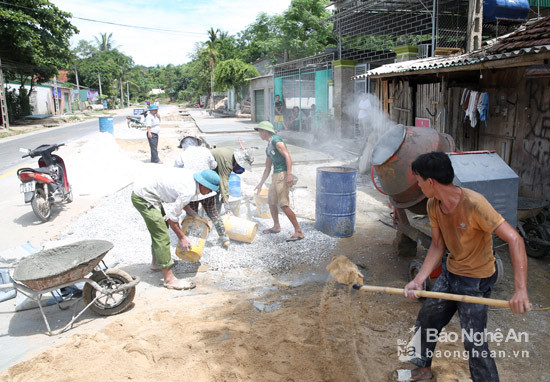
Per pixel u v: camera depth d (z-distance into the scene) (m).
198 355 3.46
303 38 32.44
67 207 8.29
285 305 4.33
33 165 13.52
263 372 3.22
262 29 39.41
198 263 5.45
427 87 9.32
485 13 11.48
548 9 13.66
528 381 3.14
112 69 75.94
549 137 6.36
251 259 5.45
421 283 2.89
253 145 16.47
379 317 4.04
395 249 5.67
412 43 13.91
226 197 6.23
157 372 3.28
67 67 34.84
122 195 8.87
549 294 4.49
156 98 115.75
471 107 7.50
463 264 2.76
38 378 3.22
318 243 5.92
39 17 30.81
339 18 15.96
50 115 40.59
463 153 4.63
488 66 6.58
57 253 4.18
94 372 3.27
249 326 3.88
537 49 5.54
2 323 4.19
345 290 4.62
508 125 7.20
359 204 8.12
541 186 6.58
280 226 6.64
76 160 11.72
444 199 2.67
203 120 35.50
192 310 4.25
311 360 3.36
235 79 39.16
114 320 4.10
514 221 4.55
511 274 5.00
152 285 4.92
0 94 27.72
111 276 4.23
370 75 10.69
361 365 3.30
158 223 4.64
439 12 12.30
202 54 55.38
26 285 3.76
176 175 4.61
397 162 4.60
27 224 7.32
